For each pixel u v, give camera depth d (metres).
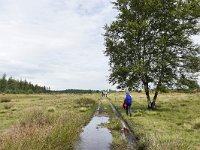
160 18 34.75
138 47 34.56
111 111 32.56
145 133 15.06
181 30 34.47
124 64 35.88
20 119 17.59
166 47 34.38
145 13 35.56
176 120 22.11
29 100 60.53
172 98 52.53
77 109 33.25
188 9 33.44
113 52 36.16
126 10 36.03
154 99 34.69
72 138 12.70
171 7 34.84
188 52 35.38
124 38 35.88
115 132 16.86
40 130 11.15
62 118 15.33
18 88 161.50
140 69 32.81
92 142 13.99
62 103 44.72
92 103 43.09
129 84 34.16
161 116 25.22
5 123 20.70
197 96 48.47
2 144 8.75
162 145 10.50
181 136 14.62
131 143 13.78
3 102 53.56
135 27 33.56
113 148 12.73
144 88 35.03
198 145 12.68
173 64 34.66
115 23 35.75
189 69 35.25
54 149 10.16
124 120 23.33
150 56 34.94
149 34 35.50
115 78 35.66
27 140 9.41
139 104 44.22
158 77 33.97
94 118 25.14
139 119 22.34
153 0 34.03
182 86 34.69
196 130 17.12
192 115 25.34
